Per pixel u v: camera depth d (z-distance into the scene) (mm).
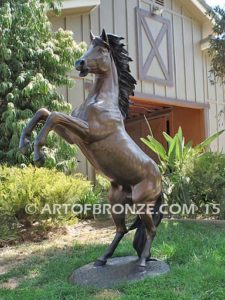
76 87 8422
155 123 12320
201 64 11484
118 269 3311
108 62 3244
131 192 3395
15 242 5051
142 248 3463
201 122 11438
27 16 6609
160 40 10328
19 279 3574
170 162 6266
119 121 3176
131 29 9719
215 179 5891
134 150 3230
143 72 9797
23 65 6941
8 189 5152
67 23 8594
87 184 6172
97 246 4496
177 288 2975
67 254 4305
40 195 5277
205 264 3469
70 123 2891
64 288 3094
